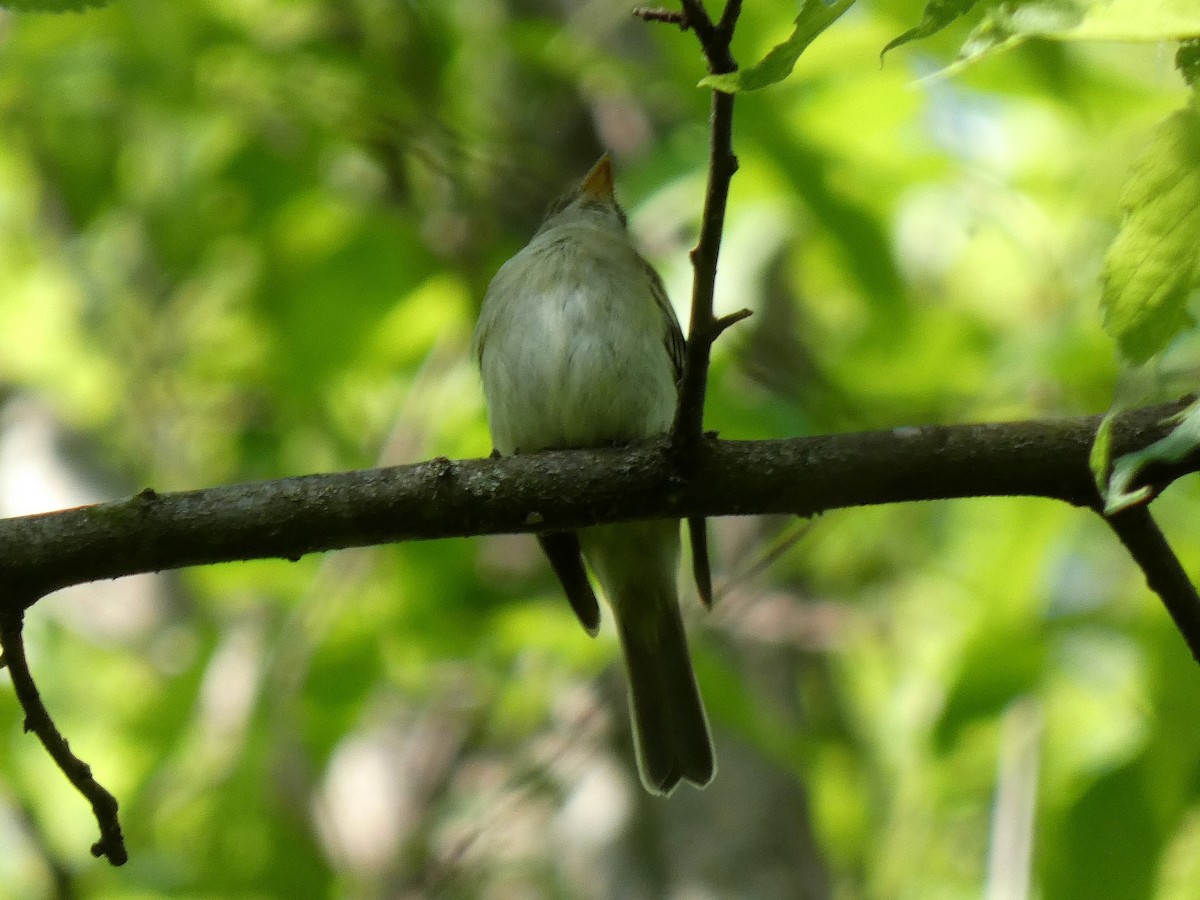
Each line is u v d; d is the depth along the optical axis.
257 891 10.08
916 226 12.05
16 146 11.14
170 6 9.74
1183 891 8.35
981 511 10.77
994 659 8.51
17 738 10.41
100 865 10.29
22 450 12.34
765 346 10.59
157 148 10.81
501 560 11.76
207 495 5.54
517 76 10.99
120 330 11.91
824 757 11.99
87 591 11.95
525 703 10.95
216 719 10.18
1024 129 11.27
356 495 5.61
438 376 10.58
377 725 12.34
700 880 9.62
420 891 10.98
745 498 5.70
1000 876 9.27
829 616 11.15
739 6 4.40
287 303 10.38
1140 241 3.32
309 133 10.20
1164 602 5.66
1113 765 7.44
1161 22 3.06
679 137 10.23
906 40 3.29
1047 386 9.40
